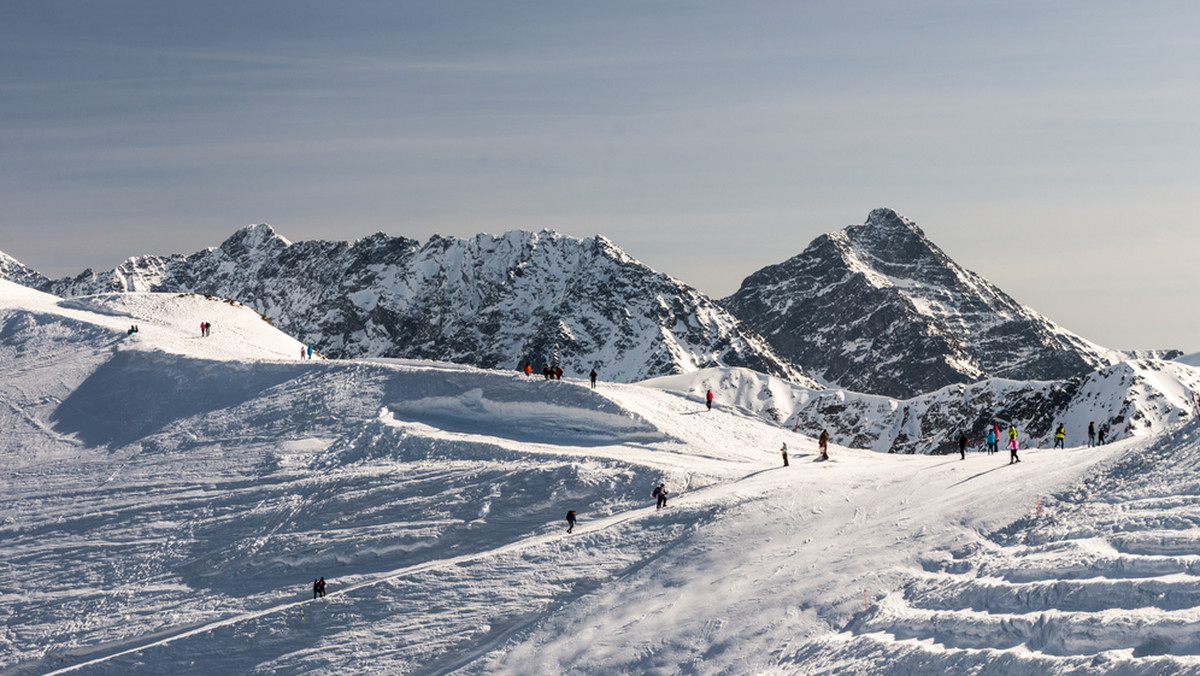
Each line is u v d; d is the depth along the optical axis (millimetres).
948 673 31922
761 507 51938
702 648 39906
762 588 43094
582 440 71812
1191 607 29875
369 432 71438
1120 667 28484
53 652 48312
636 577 47000
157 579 54344
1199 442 43281
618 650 41094
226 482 65875
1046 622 32000
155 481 67250
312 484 63031
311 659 44281
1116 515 38312
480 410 76688
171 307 114562
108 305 113000
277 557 54469
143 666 45156
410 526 55906
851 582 41375
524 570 49031
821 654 36531
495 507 57469
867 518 48438
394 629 45594
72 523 61688
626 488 58594
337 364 85688
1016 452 53969
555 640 42938
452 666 42656
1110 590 32188
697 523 51156
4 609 52625
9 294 118500
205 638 46406
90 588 53969
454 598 47312
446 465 64688
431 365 91062
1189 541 33344
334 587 51219
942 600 36906
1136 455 45250
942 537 43094
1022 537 40312
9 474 71375
